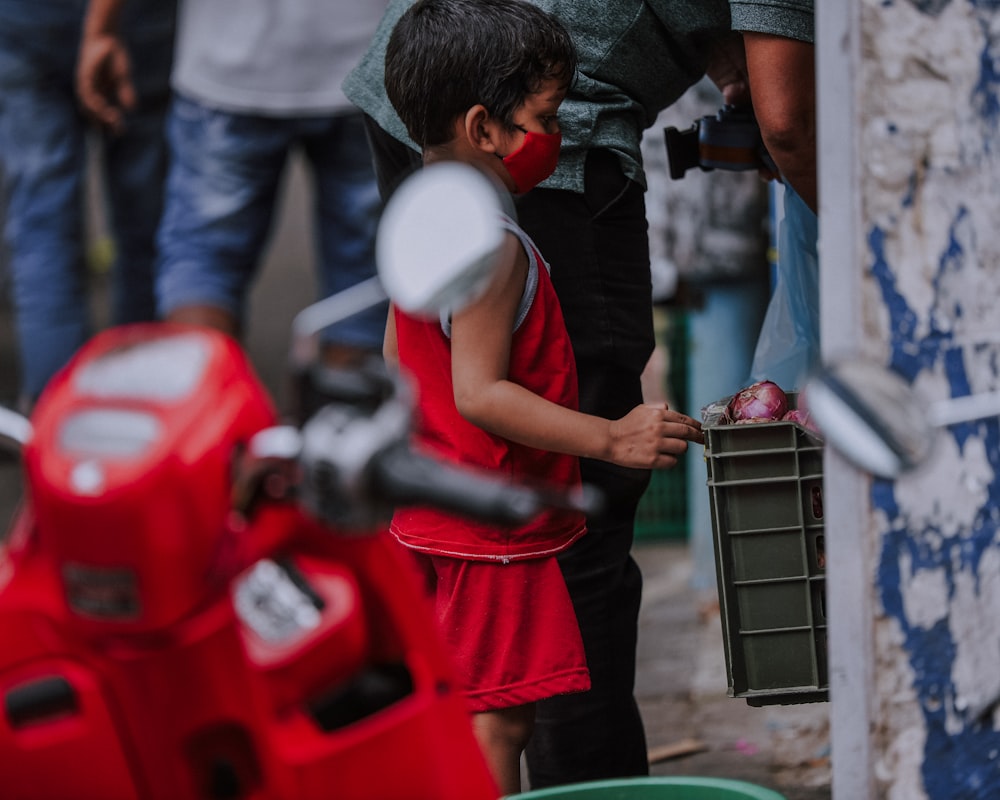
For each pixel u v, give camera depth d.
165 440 3.26
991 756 4.86
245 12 10.57
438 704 3.78
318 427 3.22
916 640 4.58
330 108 10.86
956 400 4.63
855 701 4.48
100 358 3.52
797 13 5.60
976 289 4.74
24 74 11.63
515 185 5.46
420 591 3.84
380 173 6.68
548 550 5.43
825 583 5.36
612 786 4.96
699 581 9.88
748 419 5.59
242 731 3.63
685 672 8.60
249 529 3.52
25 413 4.98
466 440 5.37
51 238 11.88
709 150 6.77
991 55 4.72
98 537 3.24
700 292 9.12
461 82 5.32
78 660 3.55
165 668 3.46
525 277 5.27
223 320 10.99
